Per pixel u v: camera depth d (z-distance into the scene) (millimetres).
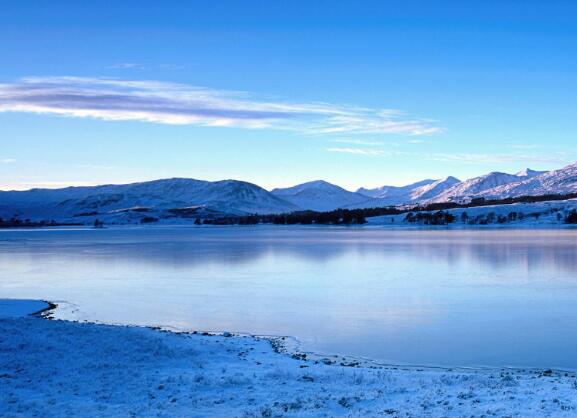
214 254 104062
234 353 27812
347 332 35219
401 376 22641
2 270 76938
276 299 48969
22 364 22688
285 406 17531
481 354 29516
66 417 16719
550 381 21469
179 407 17828
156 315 41531
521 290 53000
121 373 22219
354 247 121312
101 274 70812
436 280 61625
